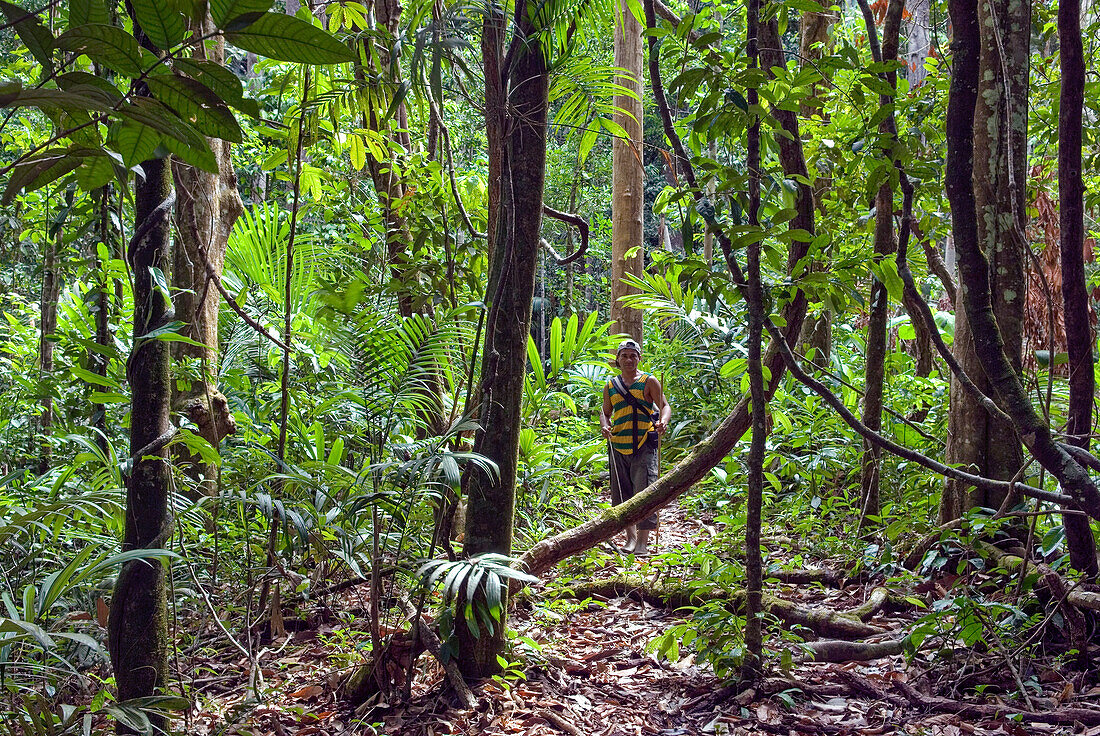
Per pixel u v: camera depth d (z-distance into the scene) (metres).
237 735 2.64
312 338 4.73
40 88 1.00
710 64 2.78
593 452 7.07
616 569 4.90
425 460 3.06
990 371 2.50
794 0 2.67
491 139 3.42
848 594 4.29
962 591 3.79
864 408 4.85
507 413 3.27
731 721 2.97
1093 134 4.19
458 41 2.87
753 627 3.17
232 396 4.82
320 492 3.24
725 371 4.89
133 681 2.38
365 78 3.61
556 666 3.50
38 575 3.20
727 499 6.35
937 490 4.95
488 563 2.98
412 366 4.11
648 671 3.51
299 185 4.52
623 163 9.47
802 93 2.81
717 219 2.92
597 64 3.59
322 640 3.68
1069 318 2.85
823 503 5.45
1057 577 3.17
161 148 1.25
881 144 3.04
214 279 3.79
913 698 3.04
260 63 3.97
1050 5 4.86
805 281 3.03
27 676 2.70
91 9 1.06
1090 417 2.94
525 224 3.22
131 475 2.40
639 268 9.60
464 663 3.25
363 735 2.90
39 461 5.21
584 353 6.52
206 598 3.28
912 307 4.80
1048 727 2.75
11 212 5.00
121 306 4.59
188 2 1.04
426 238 4.71
